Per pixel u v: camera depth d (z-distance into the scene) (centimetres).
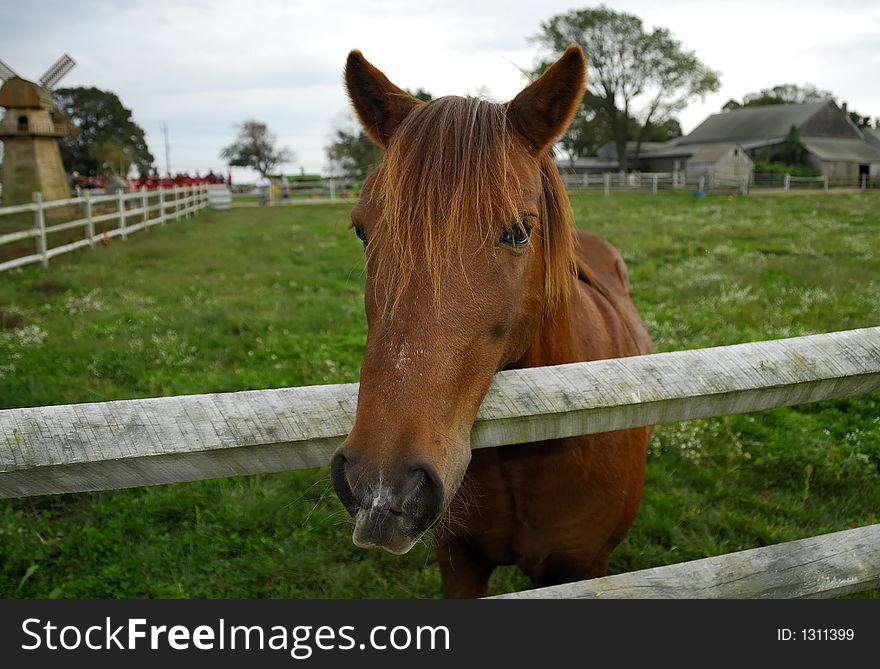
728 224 1612
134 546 353
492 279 155
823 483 409
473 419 148
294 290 941
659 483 411
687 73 5300
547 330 204
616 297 341
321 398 142
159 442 127
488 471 213
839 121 6016
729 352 152
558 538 228
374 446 133
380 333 150
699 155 4853
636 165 5850
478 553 241
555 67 182
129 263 1145
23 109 1767
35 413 128
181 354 609
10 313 740
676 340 645
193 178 3088
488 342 155
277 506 384
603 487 226
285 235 1591
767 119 6184
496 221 156
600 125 5759
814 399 156
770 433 458
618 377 145
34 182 1806
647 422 147
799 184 4081
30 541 351
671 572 152
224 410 134
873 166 5600
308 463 140
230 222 1967
